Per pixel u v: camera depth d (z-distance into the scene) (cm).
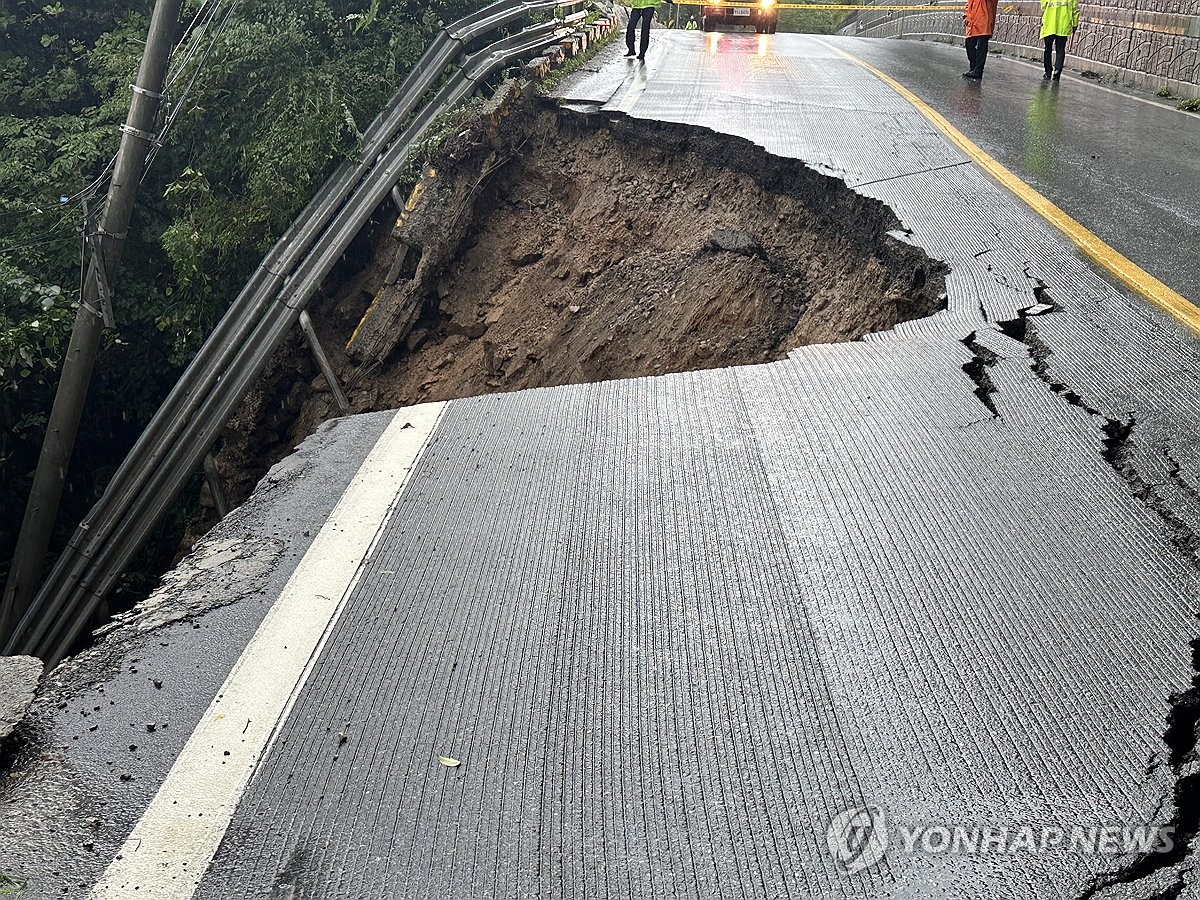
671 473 475
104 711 332
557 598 386
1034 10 2217
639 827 280
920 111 1313
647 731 316
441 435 541
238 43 1497
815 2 5909
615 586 392
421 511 458
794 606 372
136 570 1392
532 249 1303
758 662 343
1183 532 401
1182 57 1529
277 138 1398
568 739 314
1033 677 327
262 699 336
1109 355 558
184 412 1236
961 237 761
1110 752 294
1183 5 1524
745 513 436
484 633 368
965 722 310
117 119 1586
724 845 272
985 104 1416
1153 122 1289
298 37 1495
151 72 1225
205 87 1499
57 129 1622
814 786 289
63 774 304
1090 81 1795
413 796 294
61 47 1748
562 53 1667
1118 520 411
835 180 920
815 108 1321
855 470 461
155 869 269
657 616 372
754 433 508
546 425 539
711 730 314
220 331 1267
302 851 275
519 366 1207
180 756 311
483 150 1312
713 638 357
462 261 1325
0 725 321
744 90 1499
